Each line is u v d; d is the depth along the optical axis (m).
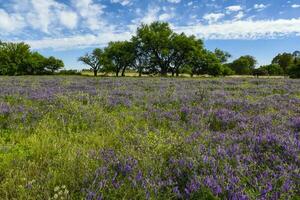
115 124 7.05
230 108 9.68
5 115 7.71
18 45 107.56
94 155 4.62
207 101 10.91
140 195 3.35
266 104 10.19
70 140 5.77
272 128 6.34
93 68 104.69
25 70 108.75
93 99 10.91
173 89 16.77
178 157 4.51
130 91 15.00
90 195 3.26
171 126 7.01
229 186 3.38
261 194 3.22
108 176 3.76
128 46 89.00
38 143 5.29
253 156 4.46
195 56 85.00
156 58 86.56
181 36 85.31
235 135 5.87
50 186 3.61
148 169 4.00
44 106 8.90
